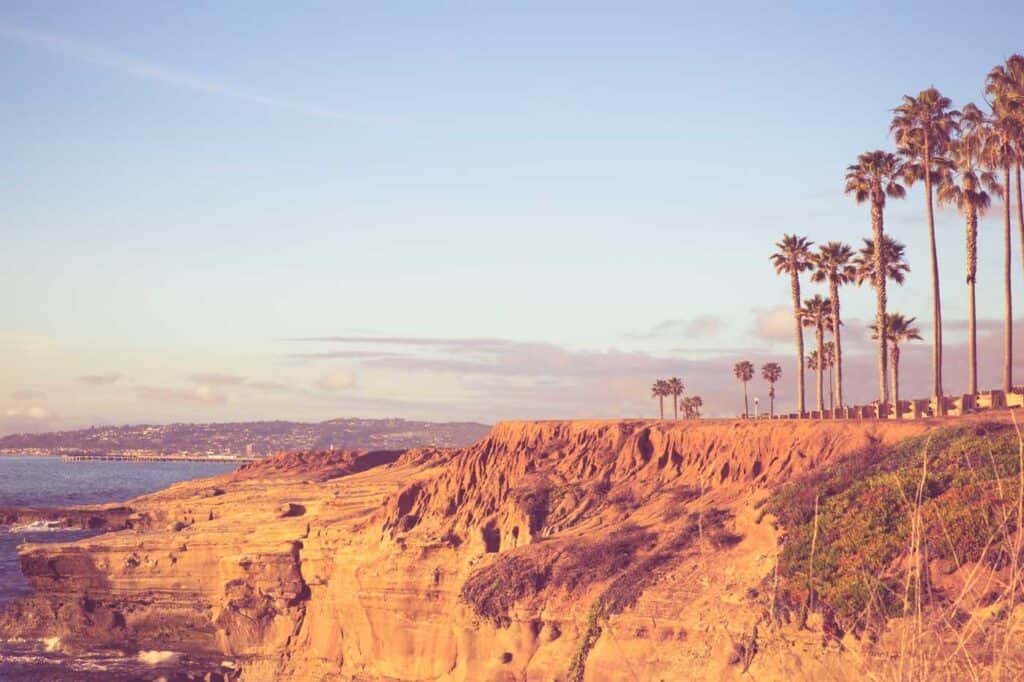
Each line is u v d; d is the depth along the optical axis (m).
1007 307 62.34
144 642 73.94
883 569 34.16
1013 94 62.84
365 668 60.88
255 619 69.56
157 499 154.00
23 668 69.56
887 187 72.94
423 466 127.31
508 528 59.25
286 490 118.81
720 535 48.25
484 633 52.59
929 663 8.99
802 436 54.16
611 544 51.88
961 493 34.94
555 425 66.62
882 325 74.62
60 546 76.94
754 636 38.50
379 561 61.25
